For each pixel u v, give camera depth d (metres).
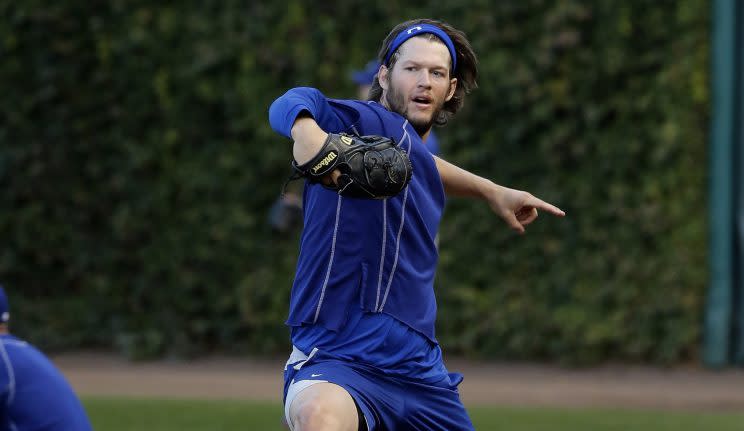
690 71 30.92
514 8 31.56
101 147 34.50
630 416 25.38
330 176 10.84
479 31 31.80
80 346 35.56
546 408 26.55
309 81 32.75
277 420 24.45
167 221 34.25
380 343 11.84
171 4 33.72
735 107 31.23
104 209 34.72
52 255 34.88
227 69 33.50
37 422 11.80
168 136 33.84
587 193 31.86
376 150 10.88
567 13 31.03
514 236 32.47
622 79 31.52
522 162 32.22
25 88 34.31
